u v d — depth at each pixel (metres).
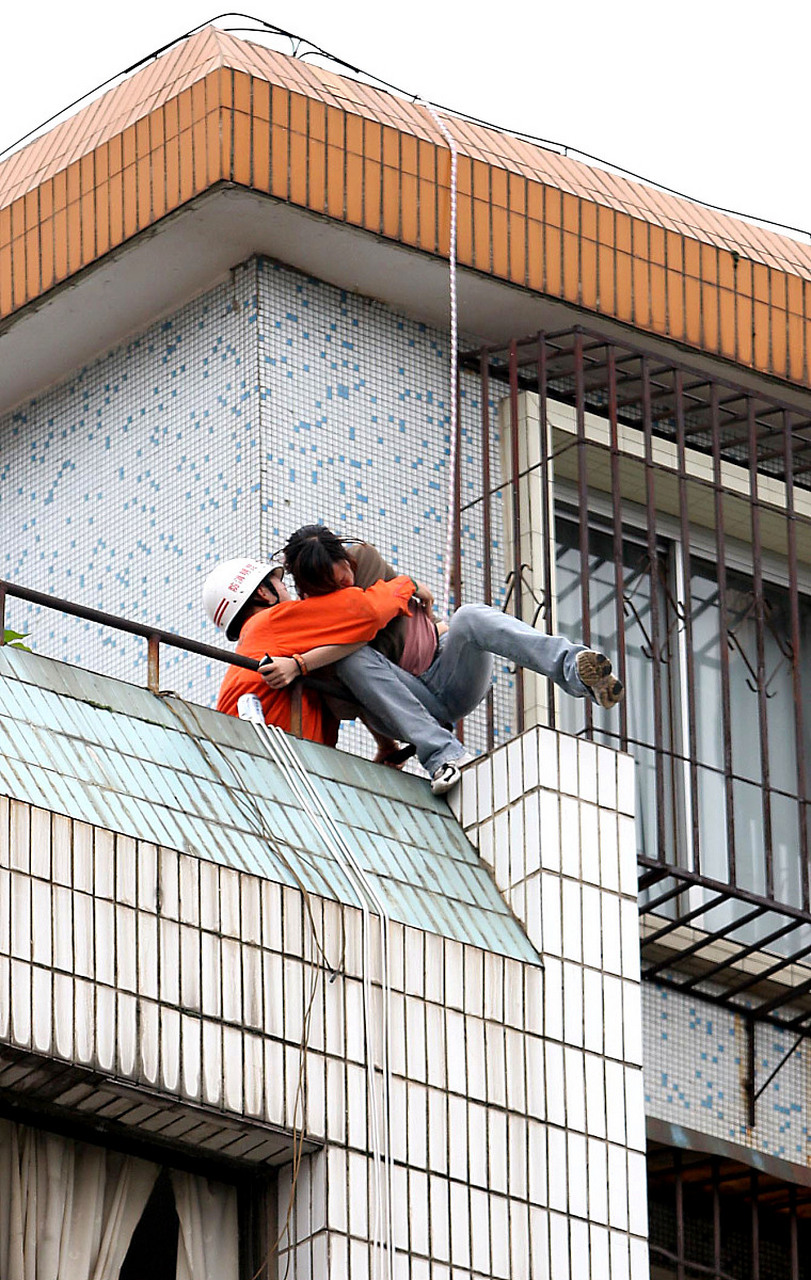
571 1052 21.09
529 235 27.91
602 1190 20.81
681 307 28.77
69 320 28.19
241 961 19.39
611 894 21.91
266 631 22.75
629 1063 21.39
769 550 30.36
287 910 19.81
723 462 29.41
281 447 26.73
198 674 26.41
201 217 26.66
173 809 20.11
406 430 27.69
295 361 27.16
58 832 18.73
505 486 27.78
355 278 27.66
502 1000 20.91
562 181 28.59
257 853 20.25
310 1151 19.61
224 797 20.70
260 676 22.53
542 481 27.59
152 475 27.67
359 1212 19.52
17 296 27.92
